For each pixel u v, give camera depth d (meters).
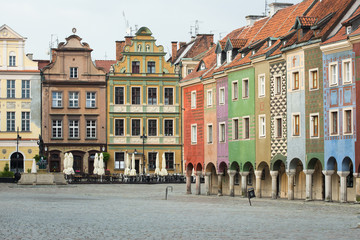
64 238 23.59
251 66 58.09
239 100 59.91
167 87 101.31
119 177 90.50
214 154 63.75
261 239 22.94
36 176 75.69
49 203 45.84
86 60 99.31
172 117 101.19
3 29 97.19
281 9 63.50
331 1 53.62
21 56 97.62
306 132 51.00
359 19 47.00
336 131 48.34
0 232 25.77
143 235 24.44
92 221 30.77
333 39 48.34
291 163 52.78
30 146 97.38
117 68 100.06
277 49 55.25
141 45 100.75
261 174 57.31
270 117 55.44
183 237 23.69
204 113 66.19
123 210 38.97
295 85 52.62
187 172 68.06
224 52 64.75
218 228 27.09
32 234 24.98
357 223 29.28
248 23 69.19
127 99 100.19
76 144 98.38
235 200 53.38
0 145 96.56
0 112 96.94
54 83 98.12
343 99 47.44
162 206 43.50
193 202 49.59
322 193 52.44
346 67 47.41
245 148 58.72
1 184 81.50
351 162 49.53
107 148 99.56
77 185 79.50
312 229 26.45
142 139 100.44
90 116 99.06
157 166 90.56
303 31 52.22
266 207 43.00
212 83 64.88
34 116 97.62
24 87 97.75
